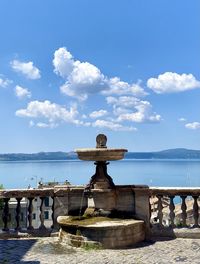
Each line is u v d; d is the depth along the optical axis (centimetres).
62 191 1252
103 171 1235
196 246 1088
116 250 1045
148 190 1224
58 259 953
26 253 1013
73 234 1105
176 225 1241
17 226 1234
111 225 1073
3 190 1225
